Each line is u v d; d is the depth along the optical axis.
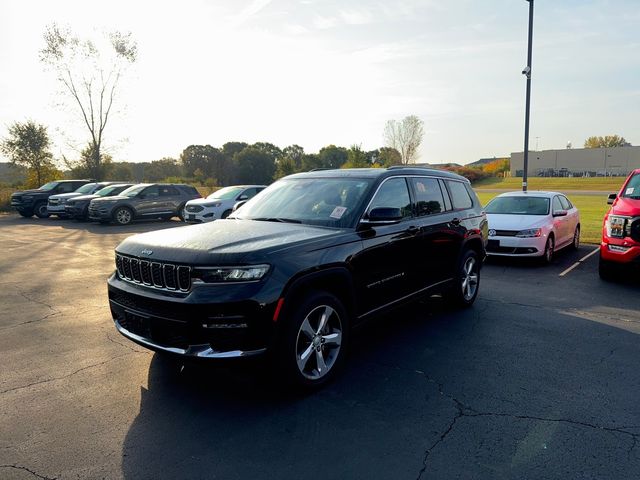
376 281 4.48
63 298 6.96
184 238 3.85
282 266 3.51
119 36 33.31
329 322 4.01
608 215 7.85
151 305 3.56
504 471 2.73
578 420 3.32
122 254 3.97
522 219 9.82
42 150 34.28
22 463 2.83
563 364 4.36
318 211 4.57
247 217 4.88
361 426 3.26
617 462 2.81
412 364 4.38
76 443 3.06
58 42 32.12
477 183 65.00
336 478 2.68
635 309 6.29
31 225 19.20
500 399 3.66
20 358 4.53
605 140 113.81
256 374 4.15
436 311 6.23
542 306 6.46
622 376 4.08
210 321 3.29
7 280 8.28
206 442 3.06
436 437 3.11
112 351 4.71
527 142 14.85
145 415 3.42
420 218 5.27
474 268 6.55
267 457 2.89
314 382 3.79
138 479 2.68
